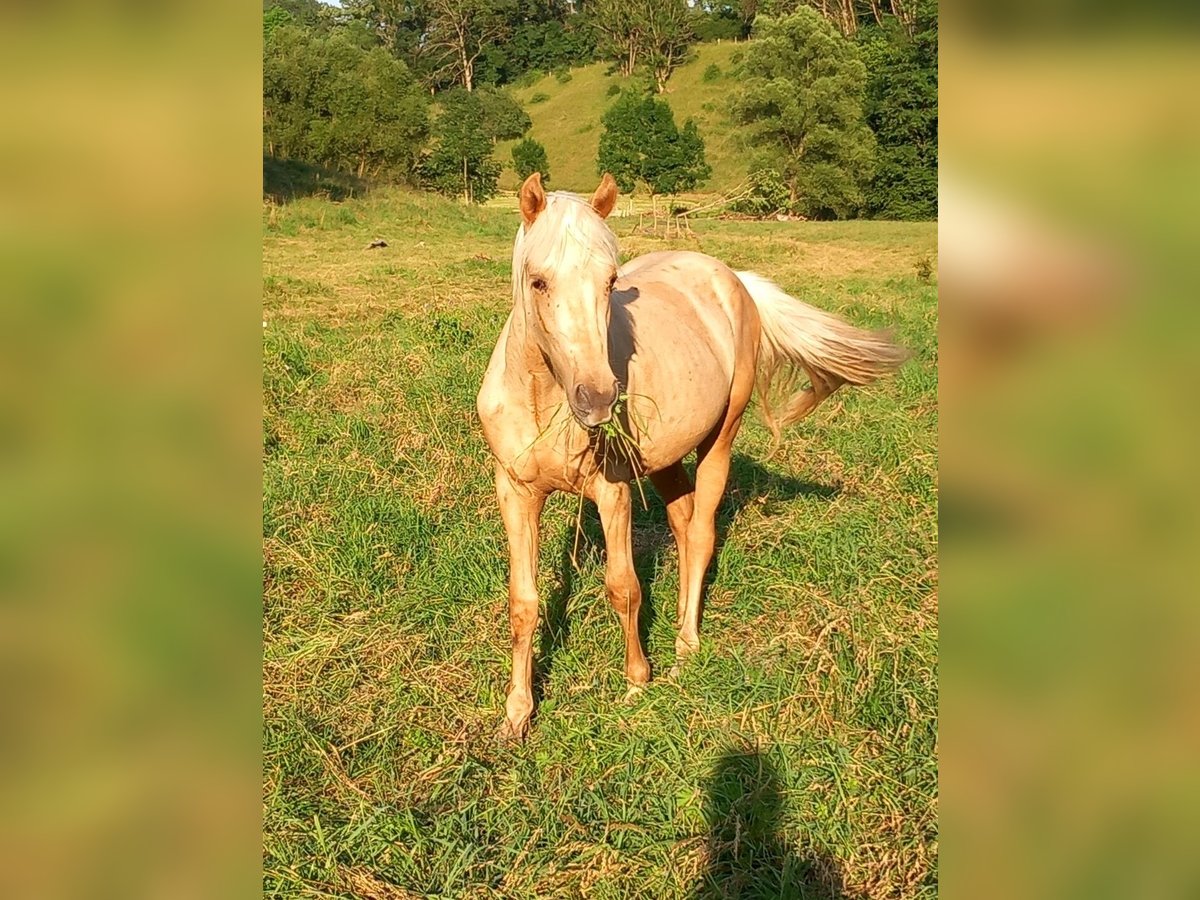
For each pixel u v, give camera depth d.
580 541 4.52
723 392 3.88
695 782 3.01
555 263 2.68
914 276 15.05
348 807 2.91
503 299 11.05
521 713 3.35
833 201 34.53
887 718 3.21
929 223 31.30
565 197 2.82
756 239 22.45
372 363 7.42
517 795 2.98
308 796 2.91
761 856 2.75
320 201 22.91
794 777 3.01
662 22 61.22
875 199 35.62
